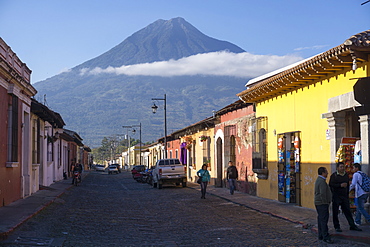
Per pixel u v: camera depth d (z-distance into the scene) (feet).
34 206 53.21
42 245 32.09
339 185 35.22
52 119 88.84
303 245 32.01
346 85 43.04
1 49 52.70
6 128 53.42
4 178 52.65
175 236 37.27
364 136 38.34
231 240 34.68
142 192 89.51
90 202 66.85
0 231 34.68
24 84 60.59
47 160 97.71
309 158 51.52
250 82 75.20
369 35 37.01
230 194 74.18
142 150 271.28
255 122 68.95
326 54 40.98
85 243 33.78
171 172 97.91
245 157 75.92
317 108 49.47
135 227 42.27
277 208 52.65
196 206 59.16
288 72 50.06
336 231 35.24
